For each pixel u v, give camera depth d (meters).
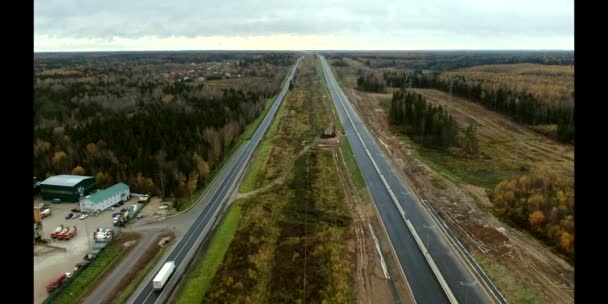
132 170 63.81
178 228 50.75
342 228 49.75
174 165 63.84
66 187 59.06
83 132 77.12
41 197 60.66
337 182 66.50
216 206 57.53
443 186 63.28
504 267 39.81
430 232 47.59
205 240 47.62
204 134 77.62
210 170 71.12
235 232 48.94
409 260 41.88
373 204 56.22
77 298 36.81
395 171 70.44
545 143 88.69
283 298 36.03
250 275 39.62
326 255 43.06
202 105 105.88
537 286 36.84
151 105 106.50
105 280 39.62
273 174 70.00
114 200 57.97
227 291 37.28
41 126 87.62
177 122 83.38
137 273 40.81
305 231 48.69
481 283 37.62
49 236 48.62
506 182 59.22
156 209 56.78
